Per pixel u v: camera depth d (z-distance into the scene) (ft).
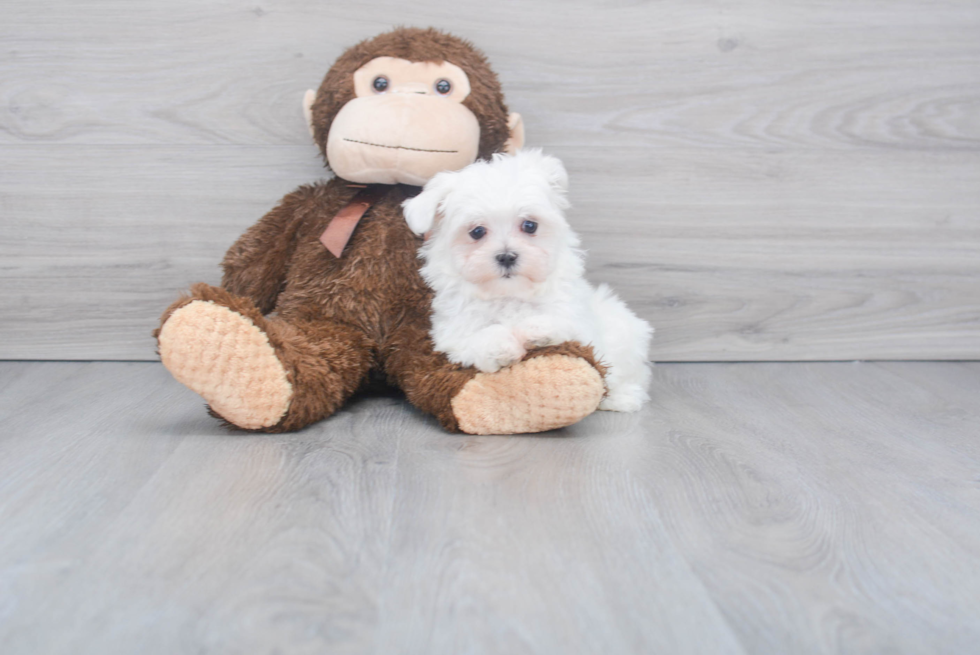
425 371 4.56
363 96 4.97
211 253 5.94
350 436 4.37
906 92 6.02
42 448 4.09
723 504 3.53
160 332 3.96
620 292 6.18
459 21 5.73
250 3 5.60
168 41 5.61
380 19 5.70
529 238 4.44
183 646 2.41
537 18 5.75
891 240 6.23
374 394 5.31
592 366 4.29
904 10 5.90
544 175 4.54
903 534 3.27
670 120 5.94
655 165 5.99
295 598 2.67
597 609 2.64
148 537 3.10
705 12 5.80
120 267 5.93
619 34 5.80
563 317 4.47
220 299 4.09
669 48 5.83
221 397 4.12
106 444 4.17
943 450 4.35
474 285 4.49
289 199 5.32
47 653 2.37
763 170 6.05
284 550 3.01
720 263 6.18
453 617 2.58
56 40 5.56
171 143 5.75
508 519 3.31
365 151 4.78
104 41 5.58
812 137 6.04
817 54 5.91
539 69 5.82
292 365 4.28
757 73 5.92
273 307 5.24
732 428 4.68
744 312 6.28
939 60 6.00
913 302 6.32
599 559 2.98
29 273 5.90
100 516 3.28
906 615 2.67
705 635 2.51
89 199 5.80
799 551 3.10
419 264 4.97
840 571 2.95
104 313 6.00
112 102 5.67
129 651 2.38
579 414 4.34
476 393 4.32
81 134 5.70
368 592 2.72
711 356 6.33
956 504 3.60
